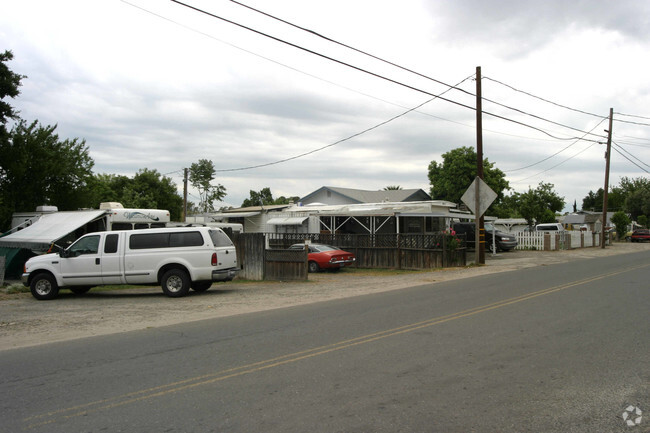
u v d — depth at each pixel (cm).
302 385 522
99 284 1327
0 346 758
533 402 466
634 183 8288
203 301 1231
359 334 767
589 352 639
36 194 2445
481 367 577
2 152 2294
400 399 475
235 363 617
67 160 2577
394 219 2752
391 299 1170
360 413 441
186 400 484
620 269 1767
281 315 983
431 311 964
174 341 757
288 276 1758
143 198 4234
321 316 949
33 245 1639
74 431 415
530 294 1165
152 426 422
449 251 2109
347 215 2598
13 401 493
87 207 2666
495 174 4322
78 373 590
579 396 481
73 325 923
